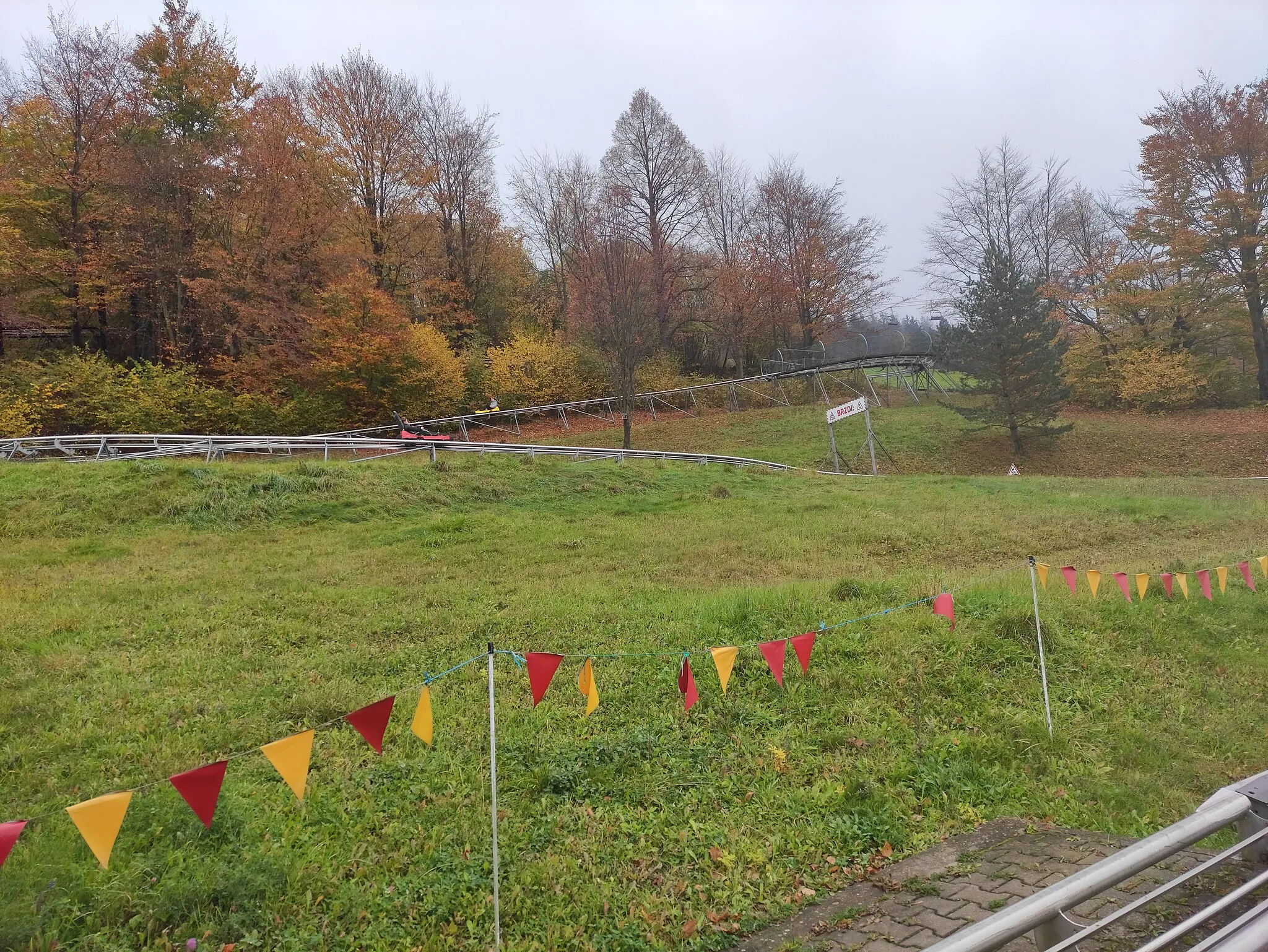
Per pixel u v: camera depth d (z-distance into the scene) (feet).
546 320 143.54
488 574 37.58
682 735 19.49
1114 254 123.24
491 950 12.07
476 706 21.25
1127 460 96.94
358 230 111.04
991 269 99.91
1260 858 11.89
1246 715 21.48
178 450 60.90
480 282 133.39
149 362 94.27
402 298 115.96
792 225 147.02
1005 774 17.79
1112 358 115.85
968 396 111.86
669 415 124.16
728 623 27.68
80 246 94.12
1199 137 102.94
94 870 13.39
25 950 11.32
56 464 52.37
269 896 13.01
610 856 14.56
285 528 46.75
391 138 112.27
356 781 17.13
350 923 12.64
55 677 23.13
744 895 13.39
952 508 55.98
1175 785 17.67
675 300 140.77
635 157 137.08
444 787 16.94
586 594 33.01
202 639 27.14
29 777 17.03
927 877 13.56
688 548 43.57
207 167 96.84
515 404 117.91
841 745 19.12
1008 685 22.90
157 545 42.19
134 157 93.25
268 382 95.91
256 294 97.14
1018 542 45.85
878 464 97.66
